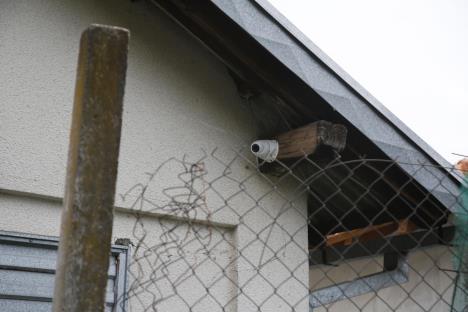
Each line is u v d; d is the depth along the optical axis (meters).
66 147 3.02
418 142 3.32
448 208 3.25
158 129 3.27
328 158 3.20
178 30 3.50
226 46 3.12
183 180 3.20
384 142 3.21
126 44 1.67
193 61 3.50
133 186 3.10
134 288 2.76
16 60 2.99
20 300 2.68
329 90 3.11
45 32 3.11
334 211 3.99
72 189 1.59
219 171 3.39
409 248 3.84
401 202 3.57
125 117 3.19
